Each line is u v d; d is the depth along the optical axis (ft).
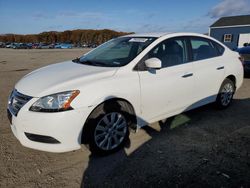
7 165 10.00
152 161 10.31
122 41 13.89
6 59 64.95
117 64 11.54
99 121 10.19
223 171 9.54
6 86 25.03
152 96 11.76
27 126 9.45
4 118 15.12
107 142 10.68
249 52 29.07
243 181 8.93
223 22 119.75
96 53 13.96
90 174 9.43
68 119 9.30
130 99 10.92
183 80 13.03
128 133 11.44
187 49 13.80
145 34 13.91
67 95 9.39
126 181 9.00
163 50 12.66
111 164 10.12
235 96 20.68
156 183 8.86
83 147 11.50
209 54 15.20
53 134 9.26
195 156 10.68
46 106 9.25
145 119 11.92
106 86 10.19
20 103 9.83
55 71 11.62
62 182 8.96
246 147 11.44
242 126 13.98
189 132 13.17
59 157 10.66
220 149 11.27
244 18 114.83
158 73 11.97
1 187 8.65
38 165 10.03
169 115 13.11
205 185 8.73
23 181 9.00
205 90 14.70
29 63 52.75
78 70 11.35
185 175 9.32
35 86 10.07
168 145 11.70
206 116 15.57
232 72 16.34
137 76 11.21
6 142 11.95
